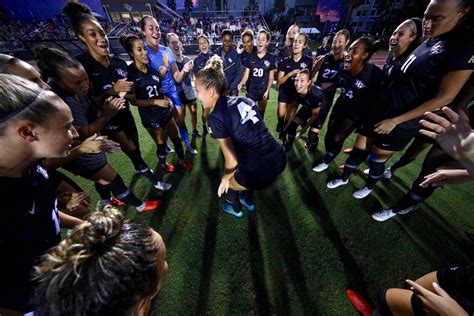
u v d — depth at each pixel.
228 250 2.01
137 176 2.97
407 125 1.80
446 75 1.39
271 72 3.84
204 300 1.67
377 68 2.13
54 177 1.47
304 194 2.63
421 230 2.12
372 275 1.79
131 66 2.37
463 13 1.27
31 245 0.81
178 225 2.26
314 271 1.83
